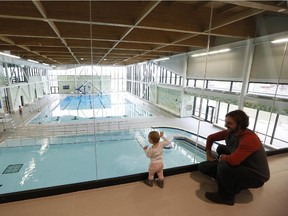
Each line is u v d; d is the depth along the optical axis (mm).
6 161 5672
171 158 5664
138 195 1788
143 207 1622
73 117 10367
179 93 10586
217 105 8320
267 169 1572
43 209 1578
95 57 10125
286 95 4719
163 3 3596
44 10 3201
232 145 1773
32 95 14859
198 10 3764
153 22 3709
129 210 1585
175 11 3734
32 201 1676
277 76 4898
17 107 11844
